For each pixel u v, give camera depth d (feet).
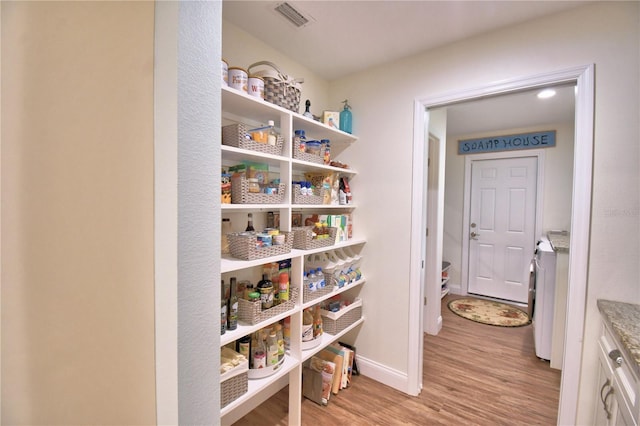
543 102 9.12
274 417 5.92
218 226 2.31
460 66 5.93
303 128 6.48
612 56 4.56
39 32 1.86
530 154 11.92
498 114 10.34
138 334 2.16
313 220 6.68
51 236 1.92
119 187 2.06
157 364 2.14
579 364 4.81
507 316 11.00
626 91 4.47
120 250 2.08
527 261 12.19
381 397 6.49
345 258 7.12
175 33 1.96
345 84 7.60
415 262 6.59
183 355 2.07
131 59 2.04
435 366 7.70
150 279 2.15
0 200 1.79
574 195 4.83
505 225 12.64
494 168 12.81
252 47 5.79
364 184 7.36
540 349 8.00
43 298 1.93
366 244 7.35
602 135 4.62
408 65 6.59
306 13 5.10
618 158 4.52
